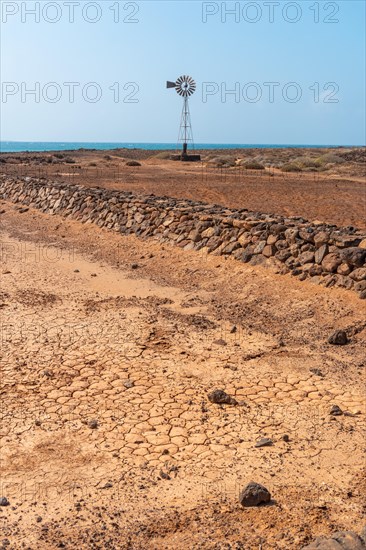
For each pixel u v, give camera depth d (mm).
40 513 5016
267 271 11820
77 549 4504
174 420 6625
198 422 6570
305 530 4574
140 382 7656
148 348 8844
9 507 5105
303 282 11000
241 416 6684
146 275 13367
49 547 4539
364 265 10164
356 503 4965
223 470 5598
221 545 4449
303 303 10289
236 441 6133
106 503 5137
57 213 21594
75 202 21109
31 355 8617
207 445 6074
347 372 7832
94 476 5566
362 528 4340
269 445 6016
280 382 7598
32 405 7043
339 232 11406
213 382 7645
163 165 55625
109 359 8438
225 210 15883
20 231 20016
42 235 19000
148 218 16750
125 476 5551
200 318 10219
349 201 25828
